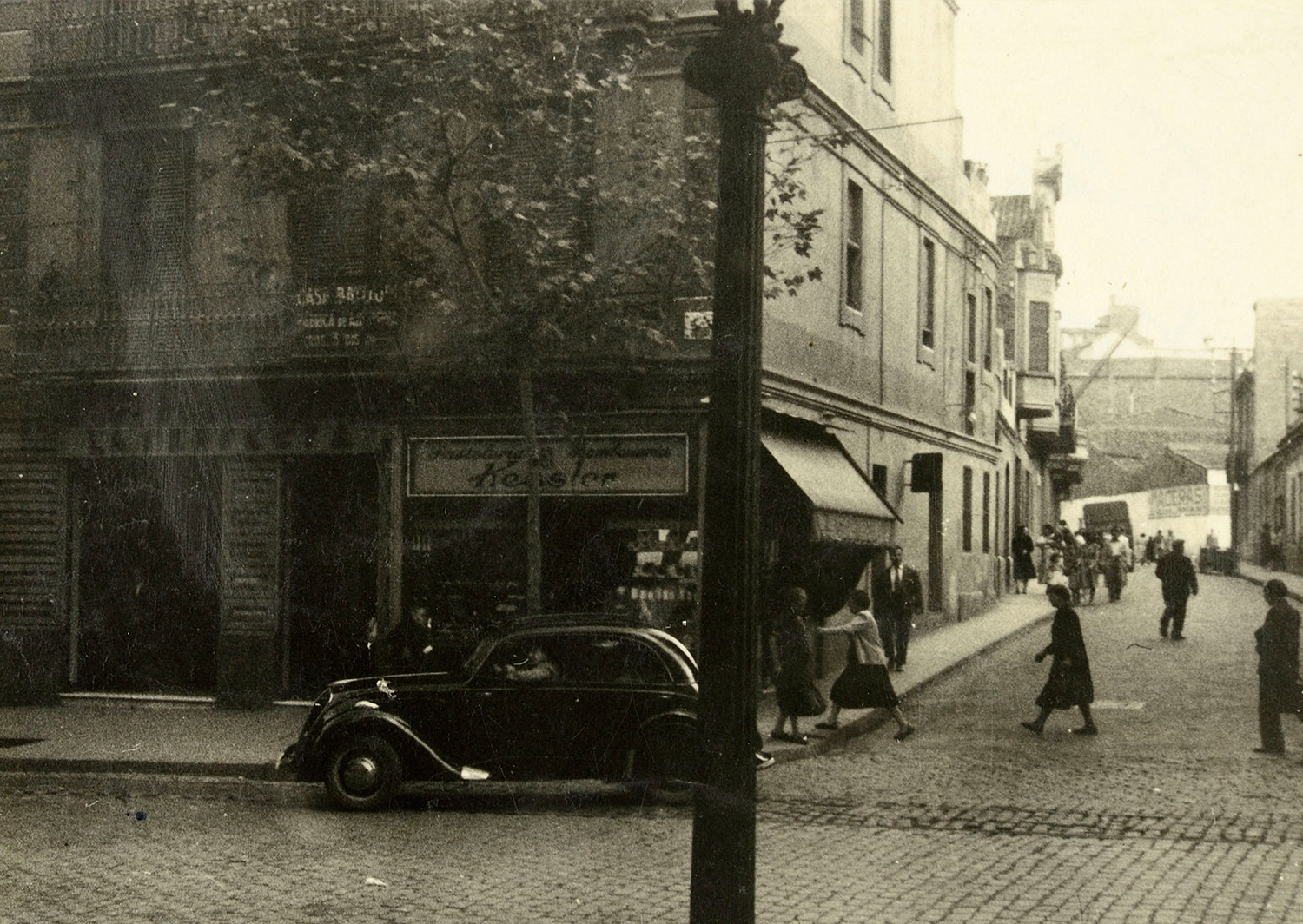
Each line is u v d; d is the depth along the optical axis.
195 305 18.72
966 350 31.95
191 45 18.70
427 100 15.79
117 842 10.73
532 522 15.61
